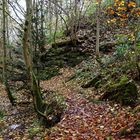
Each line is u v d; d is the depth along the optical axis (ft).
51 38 93.81
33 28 56.65
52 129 30.99
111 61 54.90
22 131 35.78
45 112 36.58
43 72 71.67
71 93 47.26
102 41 75.20
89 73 57.00
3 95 65.41
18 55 52.75
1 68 79.87
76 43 78.38
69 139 26.84
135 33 47.29
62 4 105.09
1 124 40.34
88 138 26.18
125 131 24.82
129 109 31.60
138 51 49.78
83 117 32.68
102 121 30.17
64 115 34.53
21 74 49.37
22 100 52.26
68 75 66.90
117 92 36.45
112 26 79.05
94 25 85.30
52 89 55.67
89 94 43.04
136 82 39.60
